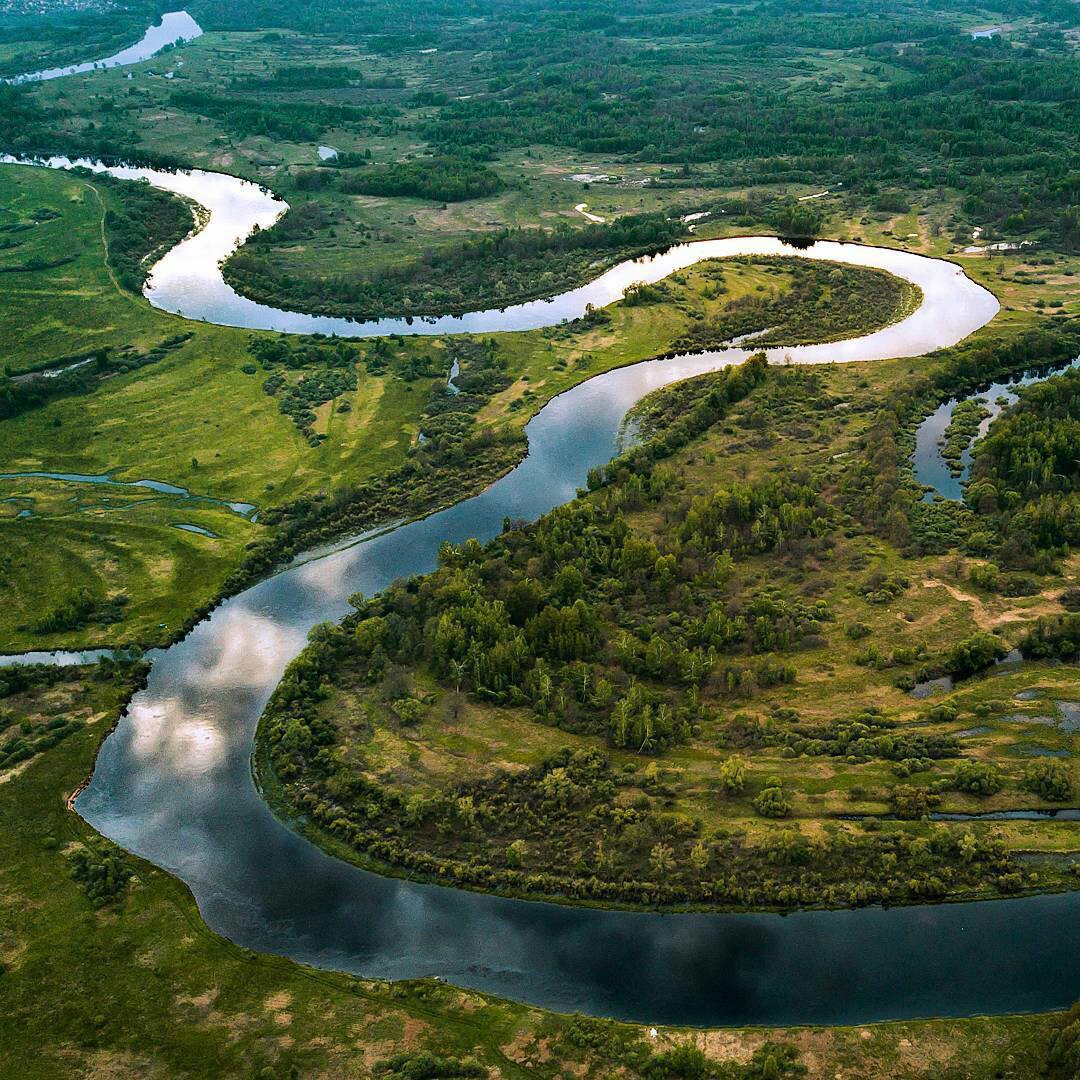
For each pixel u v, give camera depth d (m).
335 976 121.44
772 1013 114.62
